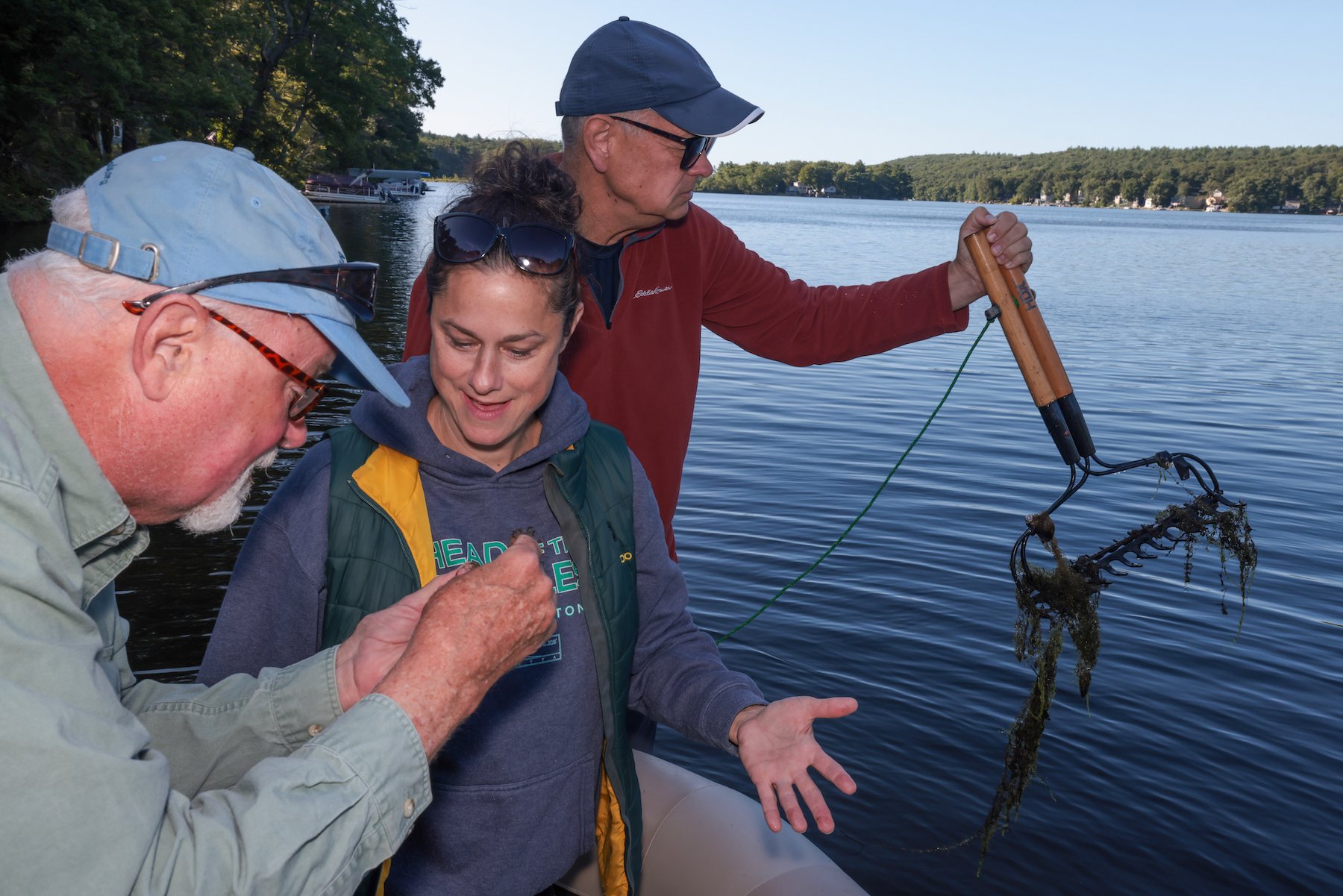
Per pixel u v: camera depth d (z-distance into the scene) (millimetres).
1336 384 14156
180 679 4320
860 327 2254
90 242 817
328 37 37500
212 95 26766
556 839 1441
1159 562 6363
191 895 755
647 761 2010
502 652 958
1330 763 4148
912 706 4500
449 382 1287
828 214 124875
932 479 8297
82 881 702
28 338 802
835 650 5020
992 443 9766
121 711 785
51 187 23219
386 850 886
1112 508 7559
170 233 850
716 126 1832
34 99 21422
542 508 1441
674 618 1643
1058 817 3730
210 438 888
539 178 1301
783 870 1738
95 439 838
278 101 38062
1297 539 7078
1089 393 12891
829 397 12227
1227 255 54000
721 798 1899
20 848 683
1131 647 5121
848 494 7777
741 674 1561
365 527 1346
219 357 873
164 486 887
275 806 809
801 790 1355
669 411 2166
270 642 1361
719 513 7184
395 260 25078
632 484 1536
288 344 920
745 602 5590
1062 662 4941
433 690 911
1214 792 3908
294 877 806
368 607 1334
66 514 826
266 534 1360
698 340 2213
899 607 5555
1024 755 1808
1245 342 18484
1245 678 4844
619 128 1864
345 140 40500
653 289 2086
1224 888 3383
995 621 5406
